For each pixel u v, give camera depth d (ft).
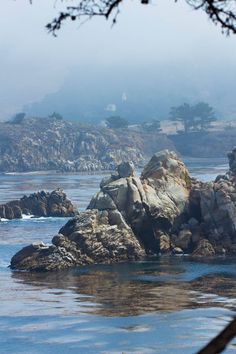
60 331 563.89
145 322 593.01
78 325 586.04
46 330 568.00
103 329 568.41
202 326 574.56
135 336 544.21
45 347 515.91
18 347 517.55
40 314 632.38
